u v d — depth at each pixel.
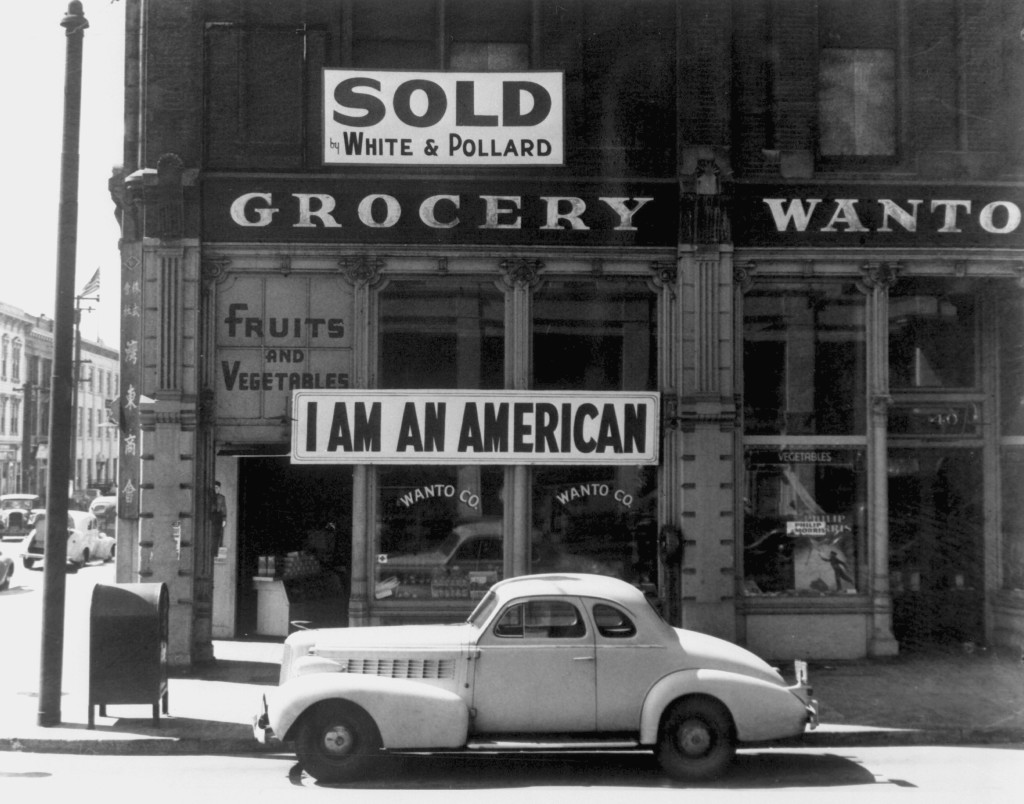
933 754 9.84
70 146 10.73
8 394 52.59
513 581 9.45
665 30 13.91
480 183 13.54
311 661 8.98
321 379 13.59
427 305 13.73
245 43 13.68
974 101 14.05
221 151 13.61
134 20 14.45
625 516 13.71
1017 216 13.80
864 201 13.76
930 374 14.71
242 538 16.09
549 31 13.85
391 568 13.57
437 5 13.91
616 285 13.79
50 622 10.46
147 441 13.24
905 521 14.67
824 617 13.77
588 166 13.77
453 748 8.66
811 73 13.98
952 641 14.52
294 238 13.45
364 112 13.50
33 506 45.91
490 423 13.48
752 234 13.73
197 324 13.38
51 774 8.99
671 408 13.62
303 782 8.75
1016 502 14.52
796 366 13.95
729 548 13.49
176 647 13.12
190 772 9.12
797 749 10.08
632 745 8.74
